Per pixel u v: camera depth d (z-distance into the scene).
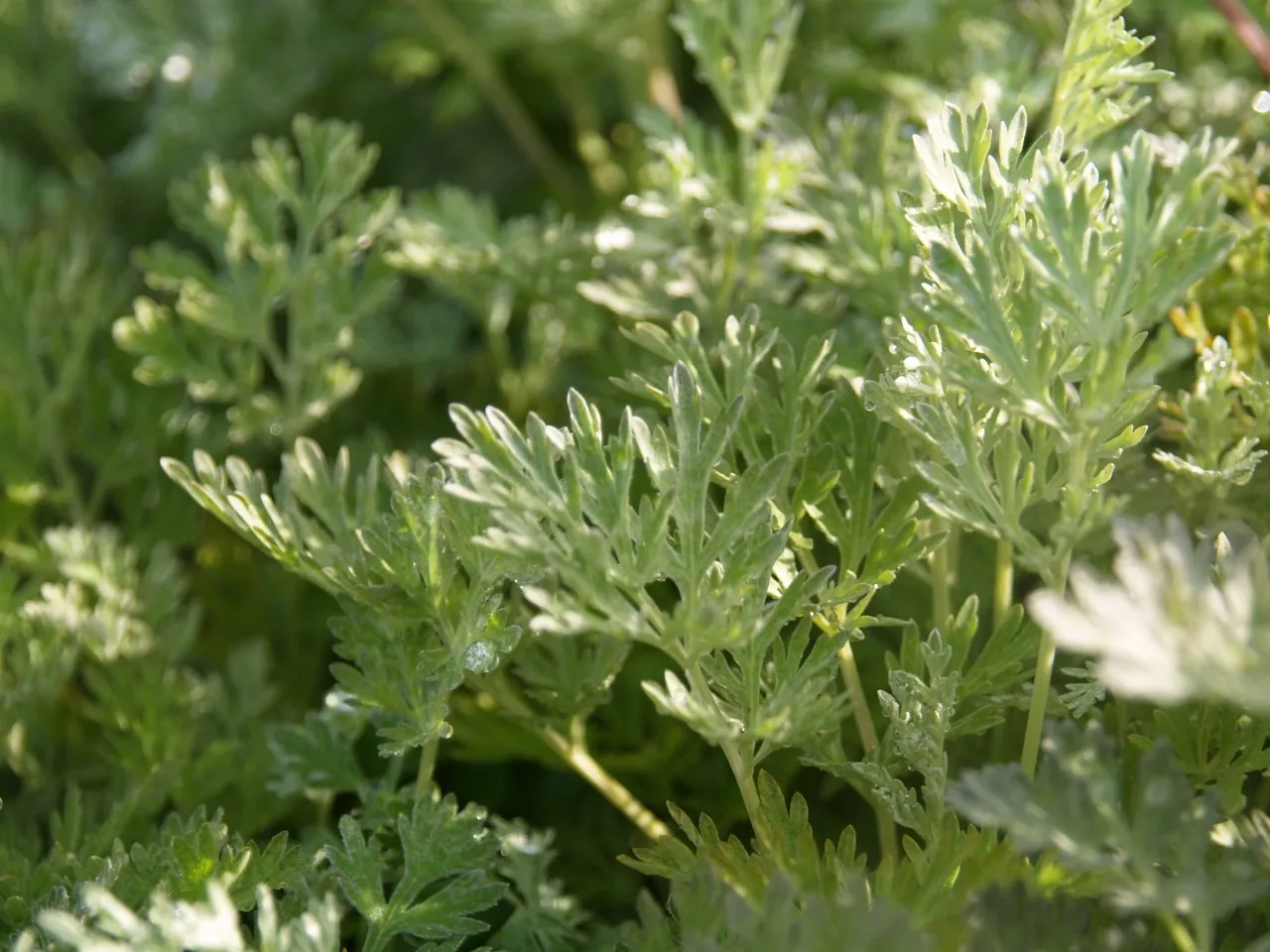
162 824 0.71
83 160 1.08
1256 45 0.69
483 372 0.85
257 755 0.71
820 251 0.73
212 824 0.62
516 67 1.03
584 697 0.66
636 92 0.94
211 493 0.63
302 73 1.01
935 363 0.59
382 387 0.85
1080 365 0.59
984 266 0.58
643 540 0.58
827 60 0.87
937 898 0.58
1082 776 0.55
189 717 0.72
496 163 1.00
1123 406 0.59
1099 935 0.58
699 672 0.59
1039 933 0.57
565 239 0.78
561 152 1.03
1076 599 0.62
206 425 0.80
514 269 0.77
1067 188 0.60
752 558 0.58
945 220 0.61
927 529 0.64
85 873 0.63
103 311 0.82
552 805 0.73
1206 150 0.57
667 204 0.75
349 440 0.77
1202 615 0.52
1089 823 0.55
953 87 0.82
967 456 0.60
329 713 0.68
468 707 0.69
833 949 0.55
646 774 0.71
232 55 1.02
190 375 0.76
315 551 0.65
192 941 0.56
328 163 0.77
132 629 0.74
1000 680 0.63
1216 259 0.57
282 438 0.78
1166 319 0.68
